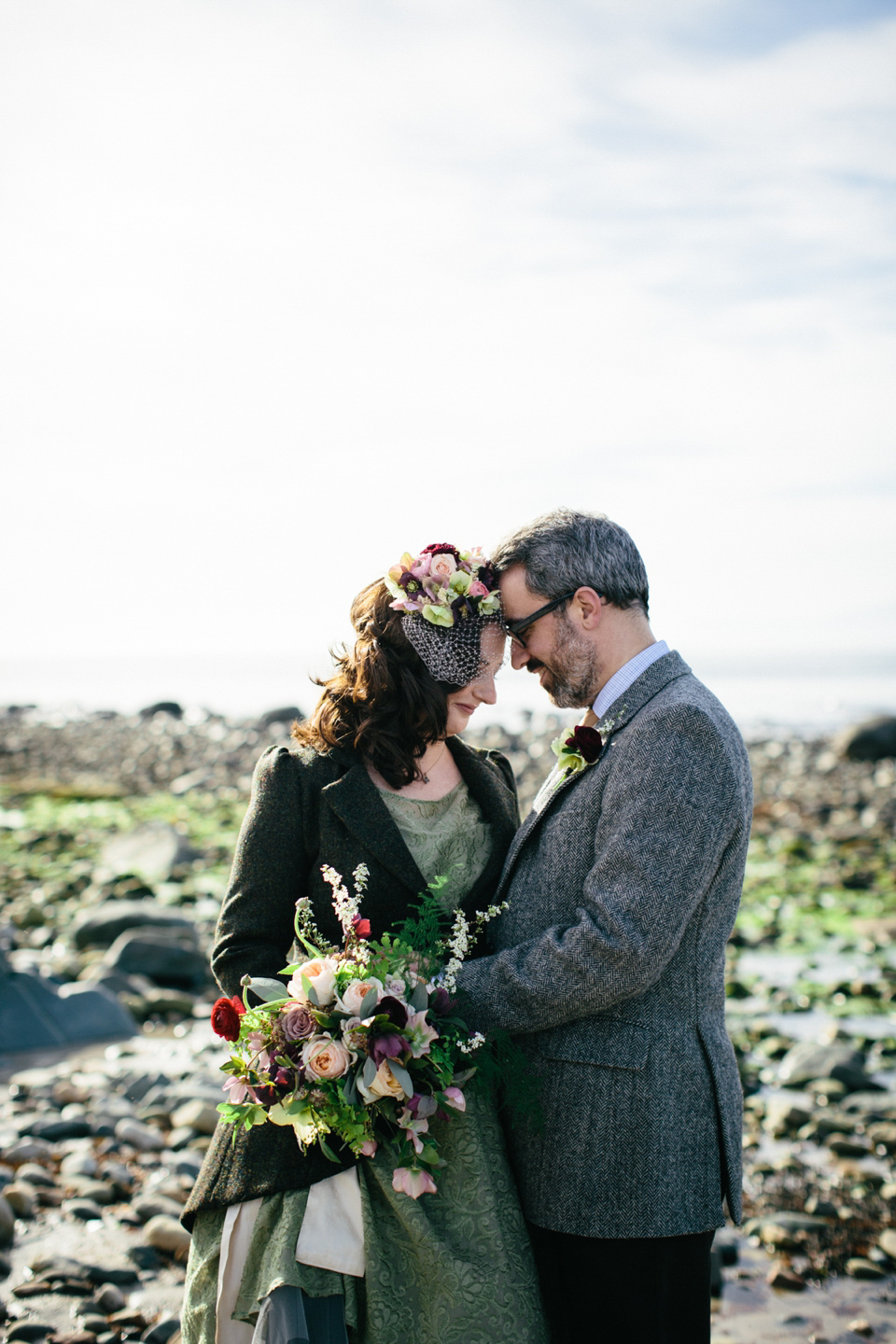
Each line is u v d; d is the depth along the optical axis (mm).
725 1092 2471
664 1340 2381
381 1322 2244
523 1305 2297
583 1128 2400
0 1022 5922
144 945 7234
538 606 2592
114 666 88938
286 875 2521
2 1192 4020
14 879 10438
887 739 21344
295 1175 2301
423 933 2412
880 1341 3426
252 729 26062
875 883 10773
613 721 2535
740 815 2428
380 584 2643
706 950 2475
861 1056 5781
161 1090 5102
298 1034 2213
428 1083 2262
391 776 2553
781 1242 4027
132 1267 3641
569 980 2322
